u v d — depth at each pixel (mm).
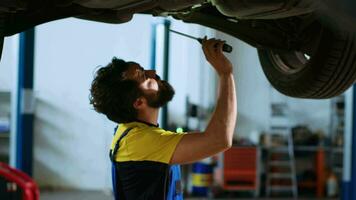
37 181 8781
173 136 1755
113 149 1859
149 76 1868
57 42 8703
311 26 2527
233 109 1774
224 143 1734
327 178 8859
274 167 8891
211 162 8445
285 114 9109
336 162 8836
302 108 9180
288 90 2621
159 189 1749
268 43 2752
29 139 5969
